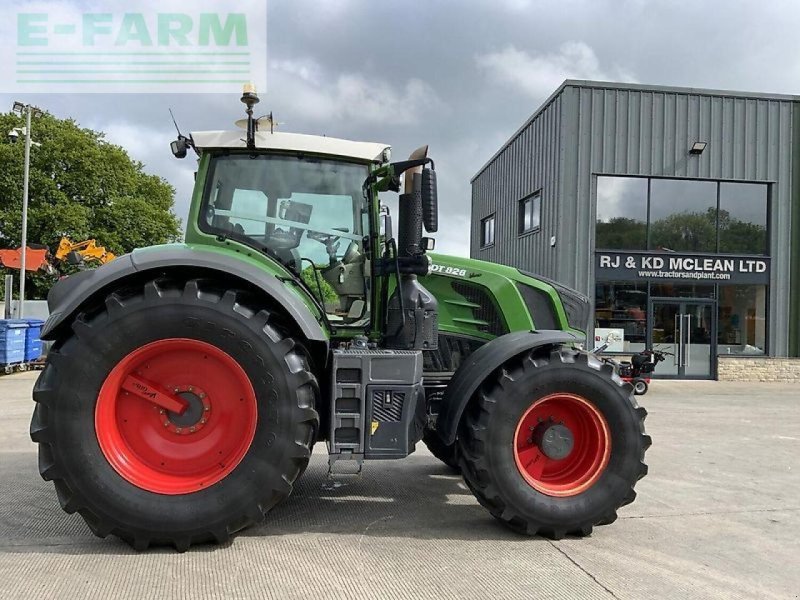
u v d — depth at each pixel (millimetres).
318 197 4090
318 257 4086
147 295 3324
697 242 14312
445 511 4188
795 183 14406
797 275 14414
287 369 3379
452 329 4570
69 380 3252
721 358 14234
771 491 4879
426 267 3896
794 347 14398
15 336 13156
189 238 3980
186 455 3447
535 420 3863
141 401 3449
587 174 13891
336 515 4055
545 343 3760
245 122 4016
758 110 14258
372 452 3555
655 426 8031
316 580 3025
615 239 14117
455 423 3633
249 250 3936
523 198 16422
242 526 3391
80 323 3301
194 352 3436
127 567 3127
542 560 3359
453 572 3166
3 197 28906
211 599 2799
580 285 13906
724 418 8773
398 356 3615
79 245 15898
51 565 3135
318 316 4004
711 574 3236
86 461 3230
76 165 30625
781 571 3297
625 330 14062
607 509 3709
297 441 3379
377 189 4105
